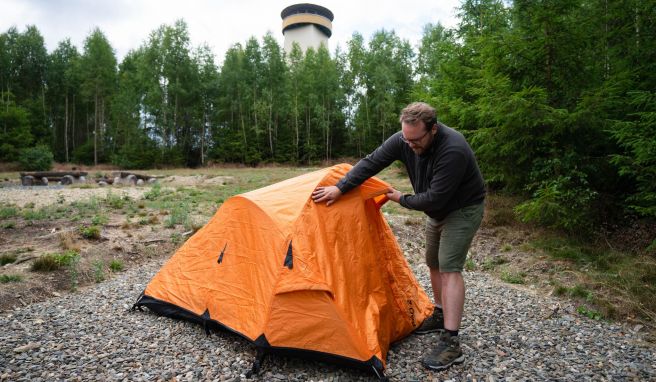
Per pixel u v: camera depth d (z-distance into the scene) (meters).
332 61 38.38
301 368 2.92
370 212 3.45
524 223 7.44
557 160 6.38
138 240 6.78
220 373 2.81
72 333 3.46
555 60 6.95
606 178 6.70
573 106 6.81
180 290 3.76
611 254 5.57
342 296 2.93
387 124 34.56
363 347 2.79
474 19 10.70
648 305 4.10
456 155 2.74
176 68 36.06
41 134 37.81
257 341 2.91
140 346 3.21
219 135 39.44
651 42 6.59
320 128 37.81
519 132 6.90
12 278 4.79
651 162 5.59
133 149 34.94
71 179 19.77
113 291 4.63
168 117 36.53
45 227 7.96
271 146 36.69
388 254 3.57
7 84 37.47
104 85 37.78
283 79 38.19
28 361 2.94
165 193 13.59
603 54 7.09
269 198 3.40
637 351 3.25
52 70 39.69
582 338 3.50
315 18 56.69
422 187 3.07
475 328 3.68
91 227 7.16
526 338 3.48
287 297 2.96
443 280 3.06
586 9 7.34
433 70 25.08
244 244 3.39
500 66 7.35
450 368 2.92
